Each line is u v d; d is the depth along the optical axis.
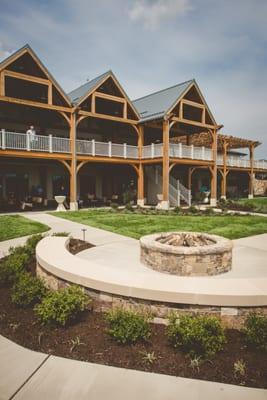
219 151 29.36
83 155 17.42
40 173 19.67
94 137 21.39
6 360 3.05
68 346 3.28
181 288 3.58
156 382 2.71
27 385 2.68
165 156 18.39
